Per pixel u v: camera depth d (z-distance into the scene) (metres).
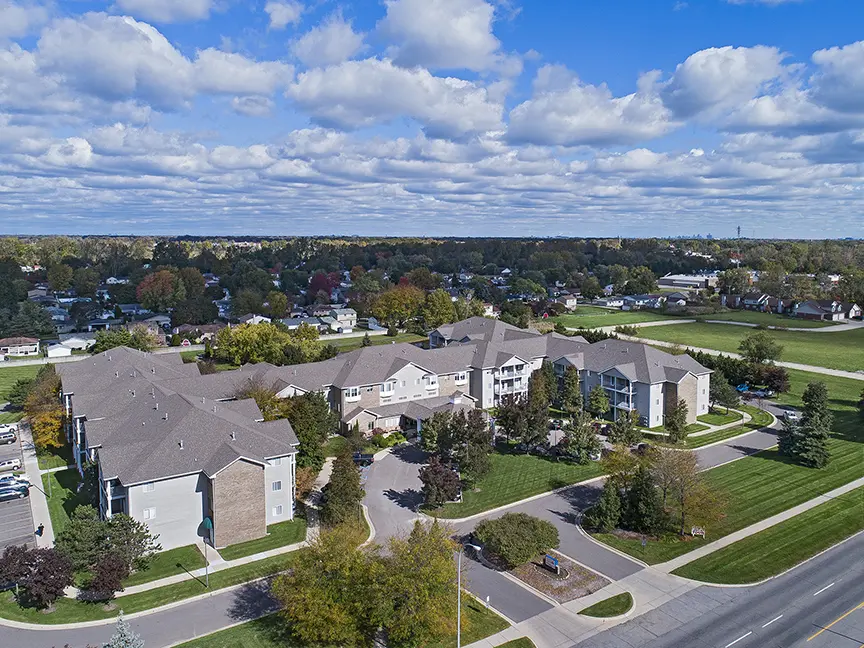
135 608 40.06
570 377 85.00
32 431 73.19
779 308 198.38
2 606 40.59
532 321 156.25
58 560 40.31
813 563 45.31
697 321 178.88
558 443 71.56
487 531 45.44
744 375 97.00
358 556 36.84
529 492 58.62
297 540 49.31
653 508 49.94
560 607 40.09
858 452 69.12
